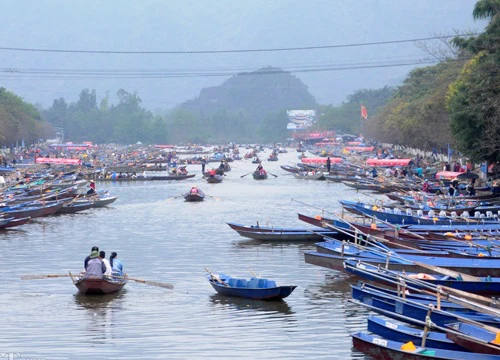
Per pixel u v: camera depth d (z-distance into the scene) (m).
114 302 48.12
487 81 94.38
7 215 86.25
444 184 127.12
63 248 70.00
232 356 37.09
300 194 129.00
